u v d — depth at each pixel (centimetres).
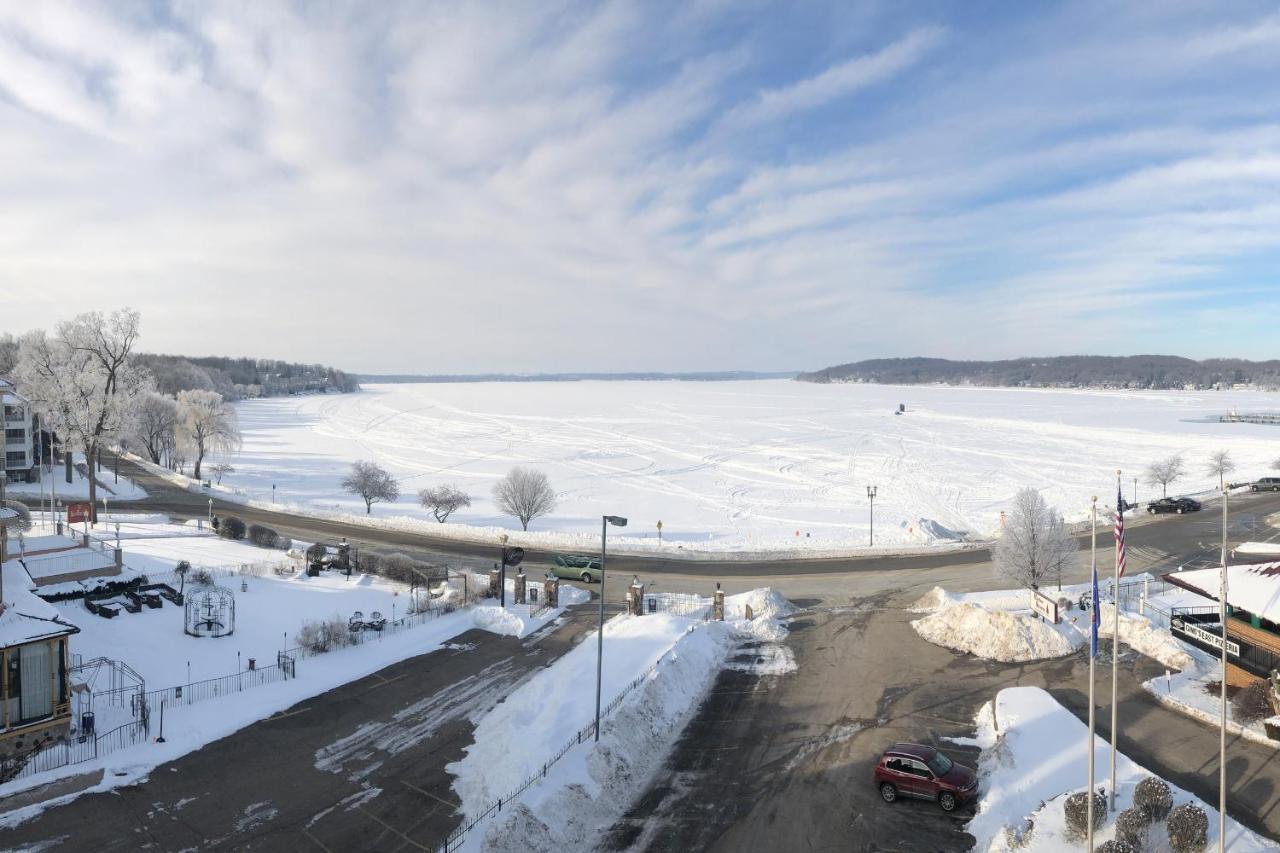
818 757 2753
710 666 3653
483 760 2577
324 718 2911
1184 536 6131
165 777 2430
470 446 13288
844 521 7500
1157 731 2891
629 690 3086
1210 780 2523
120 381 6606
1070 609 4350
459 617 4197
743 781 2583
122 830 2128
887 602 4716
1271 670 3095
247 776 2462
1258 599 3144
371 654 3597
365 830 2181
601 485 9500
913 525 6669
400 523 6856
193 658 3384
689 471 10594
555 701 3002
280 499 8162
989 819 2284
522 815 2156
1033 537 4247
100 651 3316
